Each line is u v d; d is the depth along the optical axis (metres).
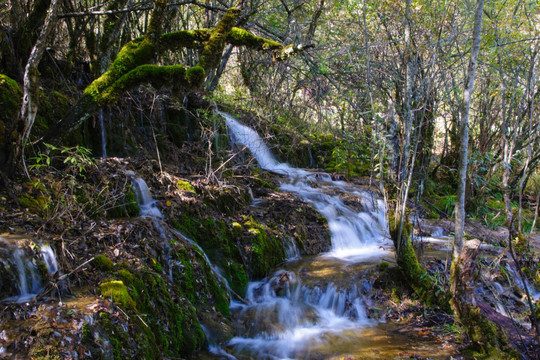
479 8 4.45
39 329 3.23
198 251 5.54
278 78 13.05
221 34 6.12
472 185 10.17
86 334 3.34
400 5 6.18
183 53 12.22
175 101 8.93
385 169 7.72
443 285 5.62
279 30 10.40
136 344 3.68
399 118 6.54
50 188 4.95
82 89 7.61
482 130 9.82
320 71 7.79
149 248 4.88
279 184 9.64
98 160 6.22
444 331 5.25
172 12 9.40
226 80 15.89
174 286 4.75
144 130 8.16
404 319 5.55
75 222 4.63
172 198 6.24
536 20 8.00
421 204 10.64
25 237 3.98
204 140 9.37
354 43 7.89
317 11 9.25
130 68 5.58
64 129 5.49
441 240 8.39
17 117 4.61
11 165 4.66
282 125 13.05
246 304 5.70
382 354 4.70
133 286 4.17
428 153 9.62
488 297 5.93
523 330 4.94
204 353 4.53
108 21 7.52
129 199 5.58
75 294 3.80
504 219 10.16
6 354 3.01
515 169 10.27
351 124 9.22
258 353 4.65
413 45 5.86
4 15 7.11
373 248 7.97
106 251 4.51
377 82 6.68
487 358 4.57
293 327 5.26
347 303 5.71
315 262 6.97
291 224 7.66
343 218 8.48
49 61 7.23
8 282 3.59
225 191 7.15
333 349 4.80
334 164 12.72
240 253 6.28
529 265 7.09
